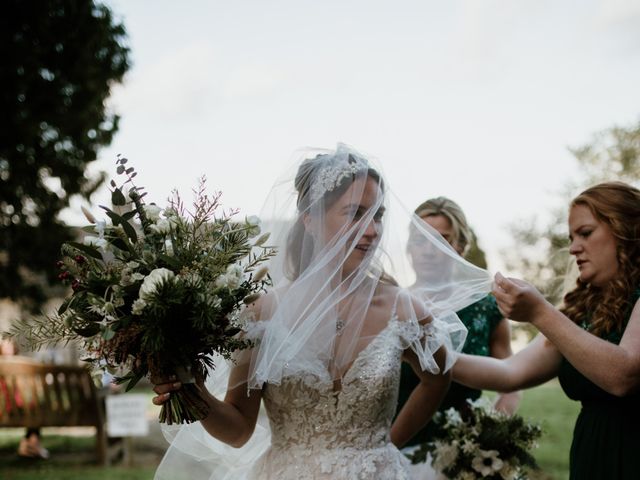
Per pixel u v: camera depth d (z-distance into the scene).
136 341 2.00
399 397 3.36
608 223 2.49
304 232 2.39
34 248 10.92
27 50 9.93
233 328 2.08
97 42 10.68
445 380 2.68
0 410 7.52
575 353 2.25
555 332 2.29
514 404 3.84
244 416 2.35
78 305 2.01
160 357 1.98
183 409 2.07
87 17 10.50
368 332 2.33
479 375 2.91
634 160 11.38
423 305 2.50
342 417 2.25
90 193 11.27
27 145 10.37
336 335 2.30
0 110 10.03
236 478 2.59
